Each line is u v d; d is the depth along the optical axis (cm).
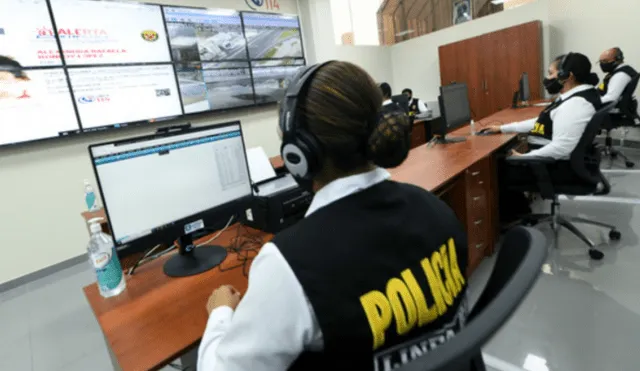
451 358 33
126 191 103
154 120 355
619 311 166
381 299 48
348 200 53
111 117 325
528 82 482
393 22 672
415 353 52
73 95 300
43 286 275
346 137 53
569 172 219
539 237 56
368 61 638
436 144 264
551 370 139
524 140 303
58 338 201
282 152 62
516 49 528
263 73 451
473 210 207
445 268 58
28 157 285
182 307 93
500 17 552
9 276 280
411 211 57
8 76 268
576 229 230
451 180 190
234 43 417
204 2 391
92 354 184
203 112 395
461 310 61
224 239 136
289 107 56
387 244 51
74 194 309
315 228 50
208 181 122
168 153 111
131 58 335
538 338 155
